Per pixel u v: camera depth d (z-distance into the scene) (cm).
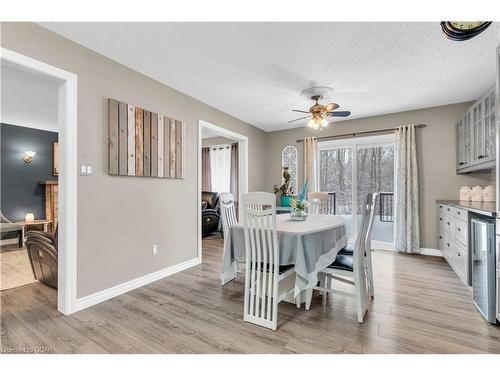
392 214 472
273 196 200
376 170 482
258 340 188
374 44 237
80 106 236
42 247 273
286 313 229
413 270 342
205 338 190
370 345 181
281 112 446
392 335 193
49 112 442
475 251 237
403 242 431
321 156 534
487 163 293
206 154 709
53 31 218
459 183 398
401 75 301
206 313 229
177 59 267
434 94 361
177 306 242
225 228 316
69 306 225
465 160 361
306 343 184
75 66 234
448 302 248
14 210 533
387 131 456
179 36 227
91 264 243
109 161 257
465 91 350
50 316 221
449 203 337
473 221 243
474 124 327
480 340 186
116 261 266
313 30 218
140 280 291
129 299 257
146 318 219
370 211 241
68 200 225
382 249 457
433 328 202
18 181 539
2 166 517
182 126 351
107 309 235
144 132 295
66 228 225
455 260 317
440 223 392
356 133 484
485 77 305
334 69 287
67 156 226
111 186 262
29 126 540
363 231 225
